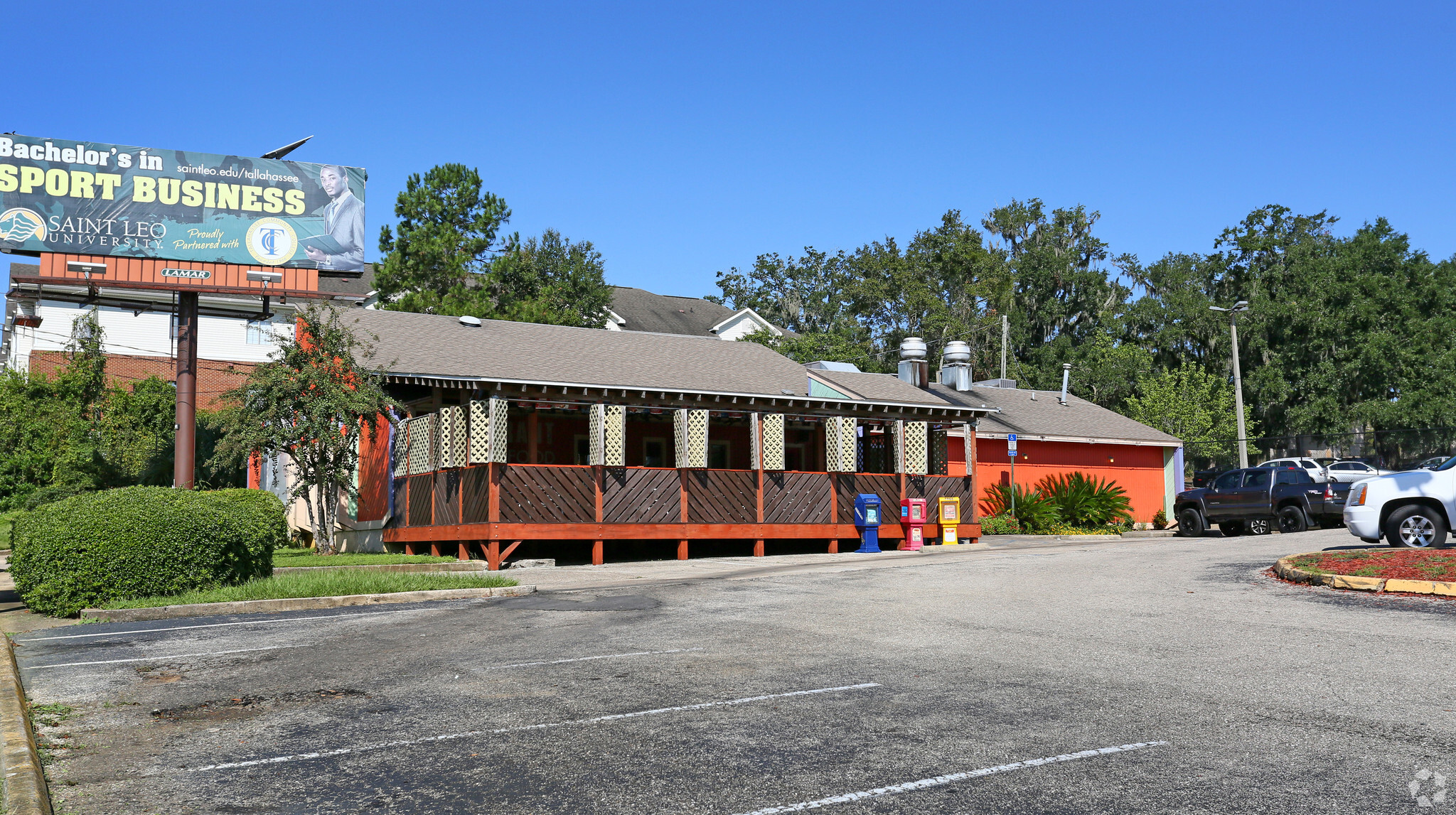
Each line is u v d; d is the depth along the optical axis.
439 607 12.85
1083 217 71.62
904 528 25.09
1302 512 27.52
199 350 45.84
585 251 51.41
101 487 32.97
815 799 5.02
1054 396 39.69
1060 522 31.88
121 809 5.09
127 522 13.02
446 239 41.44
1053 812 4.78
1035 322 68.62
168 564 13.20
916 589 13.77
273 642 10.19
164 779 5.55
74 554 12.73
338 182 29.12
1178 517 29.94
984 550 23.86
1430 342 55.16
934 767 5.48
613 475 21.45
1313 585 12.77
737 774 5.42
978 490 32.75
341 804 5.07
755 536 22.91
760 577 16.31
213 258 27.53
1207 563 16.52
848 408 25.05
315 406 21.67
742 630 10.24
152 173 27.22
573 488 20.98
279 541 16.83
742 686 7.57
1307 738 5.93
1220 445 51.44
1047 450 34.59
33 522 13.19
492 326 27.03
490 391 21.00
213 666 8.91
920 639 9.47
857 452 27.83
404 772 5.58
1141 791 5.06
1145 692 7.14
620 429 21.72
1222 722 6.31
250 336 46.78
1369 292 55.56
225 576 13.94
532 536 20.20
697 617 11.27
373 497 24.66
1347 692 7.02
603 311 51.56
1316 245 59.62
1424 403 52.06
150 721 6.91
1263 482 28.23
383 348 23.64
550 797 5.12
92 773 5.72
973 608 11.66
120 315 44.81
